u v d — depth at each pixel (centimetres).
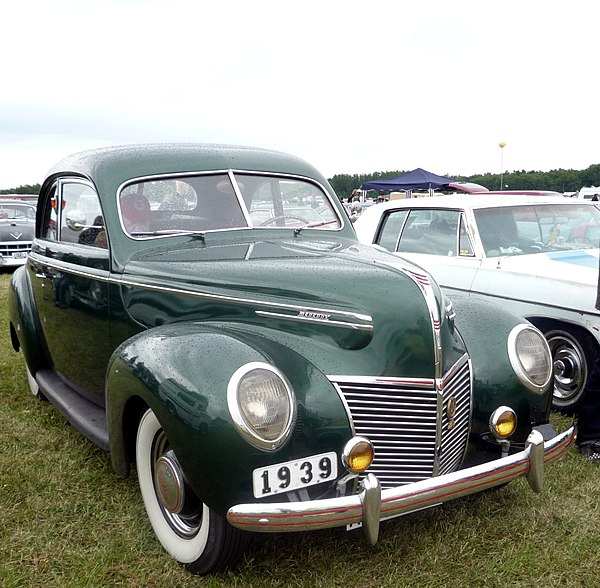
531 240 551
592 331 438
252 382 237
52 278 419
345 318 270
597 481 357
